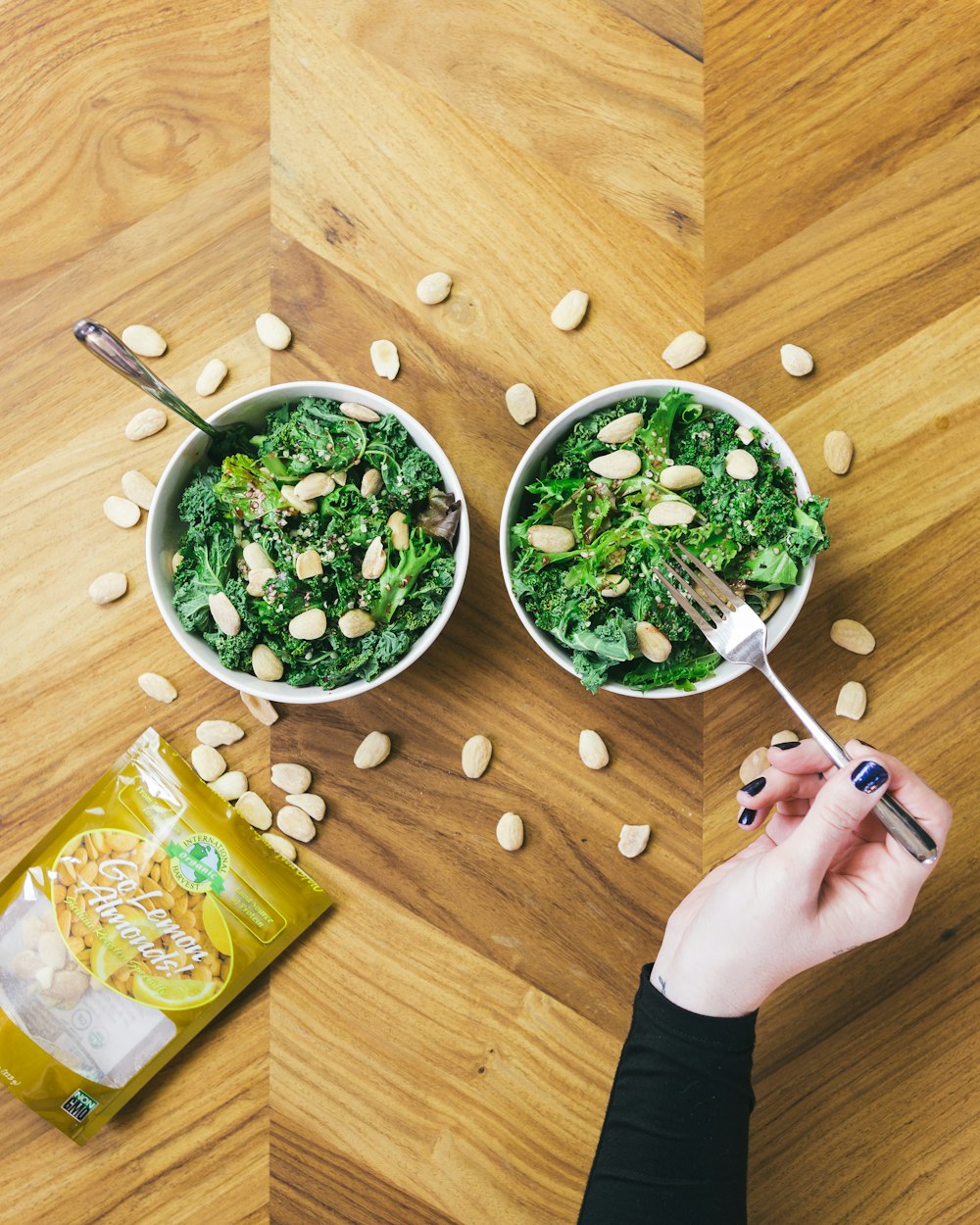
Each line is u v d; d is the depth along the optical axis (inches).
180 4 27.8
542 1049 27.6
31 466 27.9
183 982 27.1
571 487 25.3
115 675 27.8
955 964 27.5
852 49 27.5
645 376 27.6
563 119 27.6
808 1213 27.3
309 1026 27.7
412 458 25.7
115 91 27.9
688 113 27.6
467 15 27.6
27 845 27.9
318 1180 27.6
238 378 27.8
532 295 27.7
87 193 27.9
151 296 27.8
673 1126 22.7
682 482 25.3
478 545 27.6
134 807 27.4
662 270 27.6
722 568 25.0
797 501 25.1
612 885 27.7
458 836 27.8
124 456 27.8
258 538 25.3
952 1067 27.4
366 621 25.1
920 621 27.5
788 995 27.6
